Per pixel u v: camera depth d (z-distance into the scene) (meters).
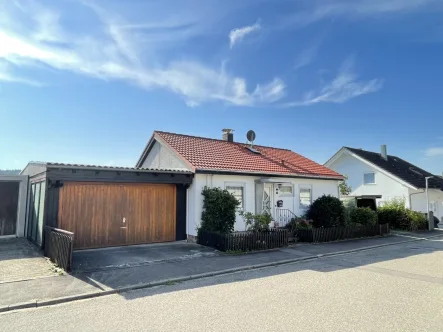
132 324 4.98
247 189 15.40
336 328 4.82
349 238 16.72
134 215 12.62
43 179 11.13
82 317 5.32
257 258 10.57
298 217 16.89
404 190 26.06
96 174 11.23
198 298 6.34
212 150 16.91
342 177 20.19
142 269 8.64
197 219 13.47
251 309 5.65
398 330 4.76
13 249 11.26
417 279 8.02
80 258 9.87
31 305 5.89
